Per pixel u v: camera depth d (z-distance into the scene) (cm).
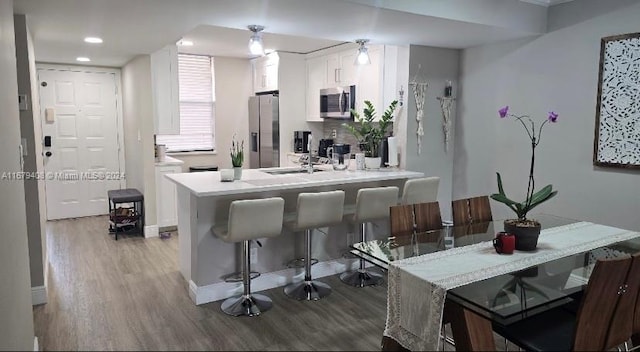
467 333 209
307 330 300
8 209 185
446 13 328
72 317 315
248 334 294
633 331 204
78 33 376
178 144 684
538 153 400
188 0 279
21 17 316
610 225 351
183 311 327
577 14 362
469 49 454
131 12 307
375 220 372
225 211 348
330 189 397
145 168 525
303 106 648
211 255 344
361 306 338
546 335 209
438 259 232
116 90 638
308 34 384
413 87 441
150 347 276
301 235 388
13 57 229
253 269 366
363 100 512
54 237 523
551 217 330
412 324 211
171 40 410
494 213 441
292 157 631
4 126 188
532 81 399
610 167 347
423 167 459
